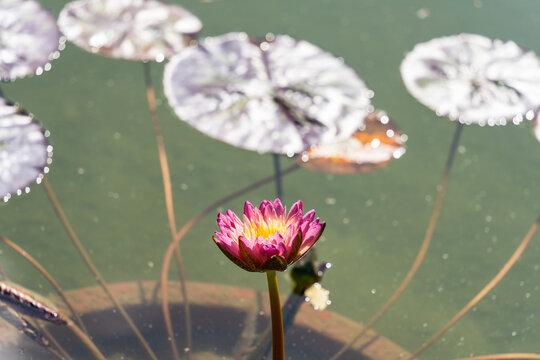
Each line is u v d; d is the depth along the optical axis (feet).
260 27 6.73
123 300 5.44
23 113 5.77
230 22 6.73
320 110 5.96
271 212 4.81
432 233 5.83
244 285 5.57
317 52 6.27
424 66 6.24
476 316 5.54
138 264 5.59
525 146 6.26
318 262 5.66
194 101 5.94
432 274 5.67
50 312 5.35
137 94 6.28
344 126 5.91
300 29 6.76
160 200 5.83
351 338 5.41
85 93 6.24
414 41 6.76
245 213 4.83
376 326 5.46
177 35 6.28
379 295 5.57
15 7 6.25
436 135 6.25
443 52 6.33
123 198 5.82
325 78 6.13
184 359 5.28
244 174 5.99
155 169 5.95
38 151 5.64
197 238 5.71
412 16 6.98
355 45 6.69
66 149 5.98
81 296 5.43
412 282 5.63
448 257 5.74
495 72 6.23
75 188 5.84
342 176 6.04
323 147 5.96
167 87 6.00
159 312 5.42
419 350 5.41
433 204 5.95
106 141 6.03
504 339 5.48
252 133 5.82
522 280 5.69
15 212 5.72
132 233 5.70
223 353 5.32
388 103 6.35
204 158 6.04
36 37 6.12
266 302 5.49
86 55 6.48
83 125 6.09
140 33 6.25
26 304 5.36
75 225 5.70
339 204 5.90
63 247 5.61
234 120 5.87
